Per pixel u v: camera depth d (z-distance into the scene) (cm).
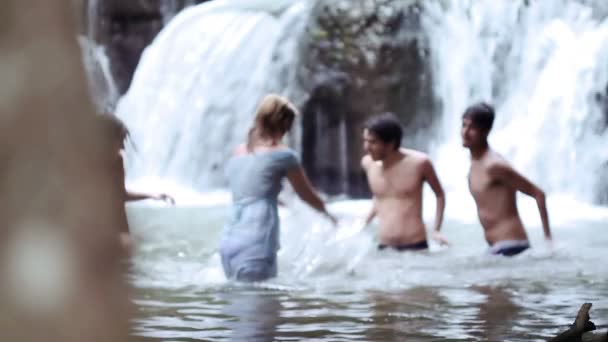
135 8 2870
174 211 1852
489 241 1180
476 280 966
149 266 1067
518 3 2347
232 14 2516
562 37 2297
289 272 1015
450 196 2061
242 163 1009
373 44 2255
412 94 2272
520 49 2325
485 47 2330
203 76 2472
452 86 2305
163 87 2517
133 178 2483
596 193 2139
